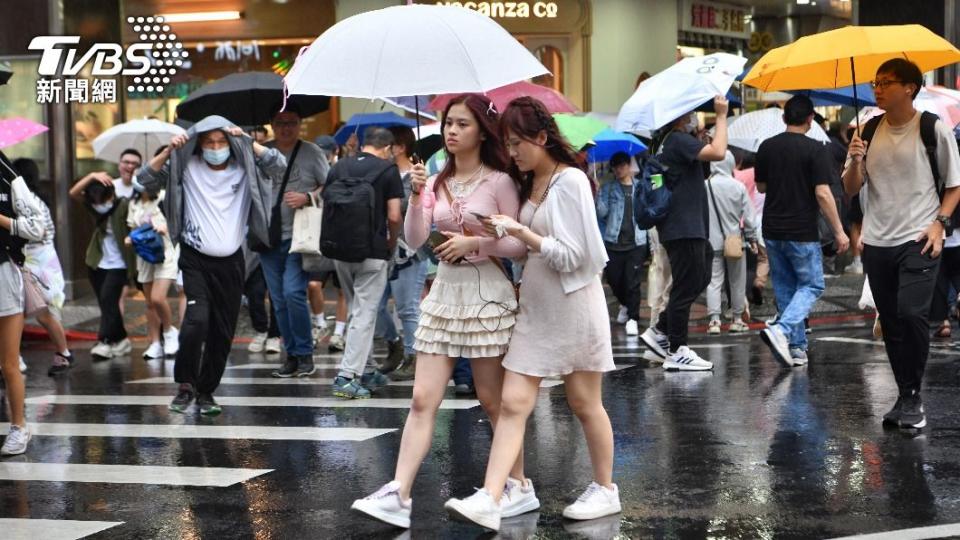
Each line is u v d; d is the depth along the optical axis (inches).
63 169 831.7
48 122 829.8
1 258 371.9
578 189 265.7
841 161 713.0
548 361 271.1
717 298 652.7
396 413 434.0
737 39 1161.4
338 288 626.2
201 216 425.1
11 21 831.1
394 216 453.4
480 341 275.4
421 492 316.2
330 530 282.4
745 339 624.4
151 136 716.0
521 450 290.5
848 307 740.7
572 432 386.0
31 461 370.0
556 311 271.0
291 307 517.7
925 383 462.6
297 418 428.1
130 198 605.3
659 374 506.0
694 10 1095.0
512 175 278.7
